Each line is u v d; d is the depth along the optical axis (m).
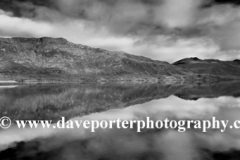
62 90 73.31
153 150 13.29
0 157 12.08
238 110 29.91
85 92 65.81
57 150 13.26
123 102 40.56
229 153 12.90
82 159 11.73
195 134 17.11
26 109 31.00
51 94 56.19
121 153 12.67
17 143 14.74
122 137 16.16
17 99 43.31
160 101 42.12
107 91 71.19
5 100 41.28
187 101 41.81
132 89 83.69
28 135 16.83
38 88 83.75
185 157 12.17
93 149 13.38
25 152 12.88
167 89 84.69
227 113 27.50
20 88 82.00
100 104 37.50
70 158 11.89
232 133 17.45
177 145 14.30
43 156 12.21
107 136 16.47
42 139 15.66
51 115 26.41
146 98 48.50
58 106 34.56
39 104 36.72
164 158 11.99
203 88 91.81
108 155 12.37
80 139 15.63
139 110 30.36
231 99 44.94
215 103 38.19
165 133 17.42
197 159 11.92
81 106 34.88
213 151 13.24
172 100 43.91
